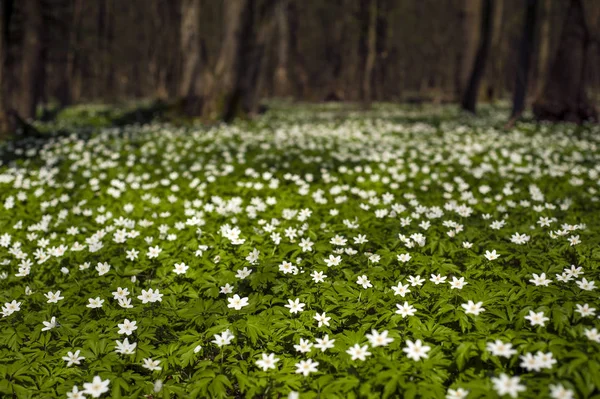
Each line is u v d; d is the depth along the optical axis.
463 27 26.28
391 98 41.66
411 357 3.60
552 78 19.23
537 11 19.45
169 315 4.50
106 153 12.02
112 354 3.94
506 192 8.16
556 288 4.21
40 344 4.23
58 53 31.48
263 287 4.78
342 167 10.15
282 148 12.91
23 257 5.94
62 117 23.36
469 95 24.91
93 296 4.84
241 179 9.62
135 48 52.91
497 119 20.69
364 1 33.97
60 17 27.98
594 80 21.83
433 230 6.15
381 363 3.50
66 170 10.66
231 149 12.91
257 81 21.33
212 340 4.19
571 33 18.59
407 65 63.66
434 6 56.78
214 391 3.53
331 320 4.31
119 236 6.08
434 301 4.44
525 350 3.37
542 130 16.39
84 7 41.22
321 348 3.77
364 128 17.70
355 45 47.22
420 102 36.31
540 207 7.04
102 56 44.38
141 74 56.69
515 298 4.20
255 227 6.55
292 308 4.27
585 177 9.62
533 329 3.75
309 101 43.47
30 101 20.34
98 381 3.47
